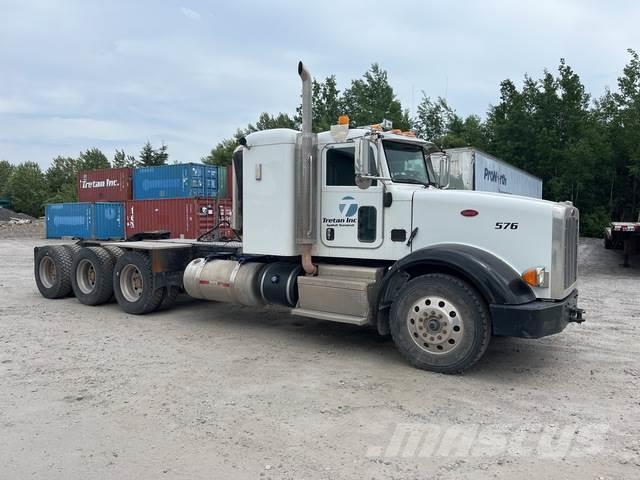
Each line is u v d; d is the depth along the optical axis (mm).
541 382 5285
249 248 7055
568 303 5613
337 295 6176
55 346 6625
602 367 5824
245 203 7074
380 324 6000
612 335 7359
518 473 3430
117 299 8875
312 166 6535
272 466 3508
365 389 5027
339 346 6680
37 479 3373
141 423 4219
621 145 31562
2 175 101125
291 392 4930
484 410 4520
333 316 6184
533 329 5047
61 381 5250
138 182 24734
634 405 4656
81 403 4656
